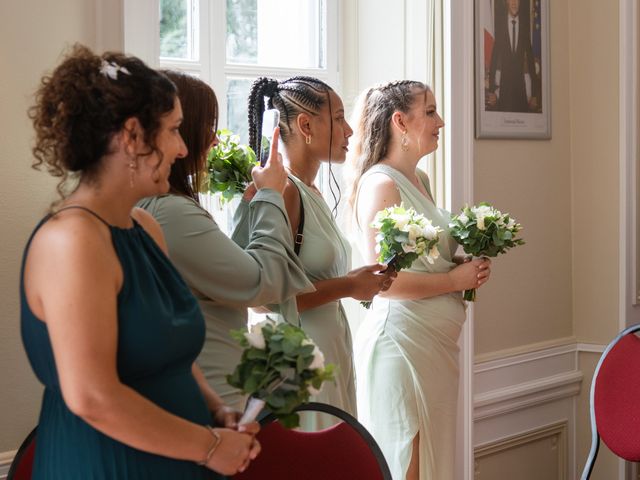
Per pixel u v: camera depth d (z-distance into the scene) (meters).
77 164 1.57
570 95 4.33
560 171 4.29
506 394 4.00
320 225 2.71
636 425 3.00
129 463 1.58
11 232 2.35
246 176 2.60
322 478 2.04
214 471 1.75
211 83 3.46
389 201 3.01
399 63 3.78
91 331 1.47
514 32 4.01
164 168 1.63
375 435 3.08
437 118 3.17
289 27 3.72
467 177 3.76
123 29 2.56
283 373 1.64
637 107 4.20
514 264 4.08
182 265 2.11
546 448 4.29
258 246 2.28
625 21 4.16
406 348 3.02
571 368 4.33
